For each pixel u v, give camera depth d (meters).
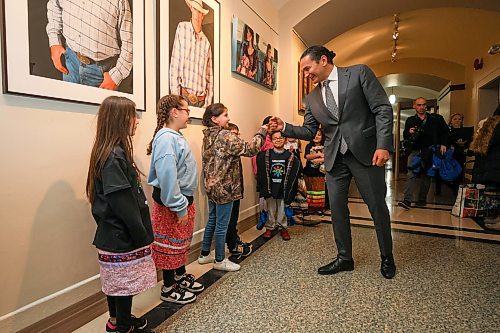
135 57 1.89
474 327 1.54
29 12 1.33
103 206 1.26
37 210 1.41
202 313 1.69
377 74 9.17
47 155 1.44
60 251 1.52
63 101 1.48
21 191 1.34
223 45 2.94
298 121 4.74
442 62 8.43
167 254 1.75
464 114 7.69
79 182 1.59
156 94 2.08
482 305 1.76
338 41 6.50
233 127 2.59
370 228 3.44
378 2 4.52
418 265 2.37
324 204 4.09
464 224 3.58
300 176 3.62
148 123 2.03
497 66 5.46
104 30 1.68
